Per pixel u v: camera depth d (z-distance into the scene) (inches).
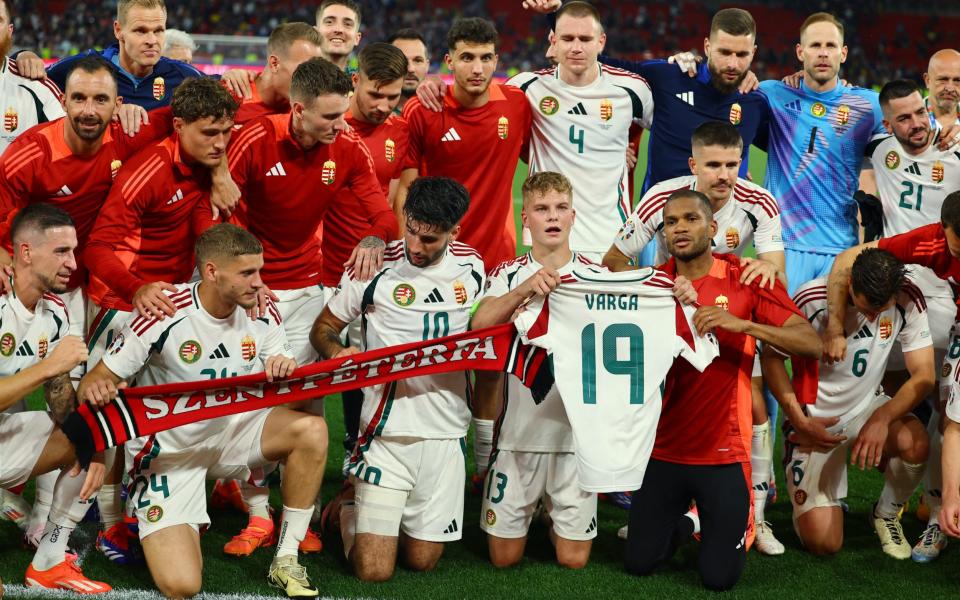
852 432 203.5
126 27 244.8
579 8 235.6
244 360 174.6
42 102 224.7
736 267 186.2
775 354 195.5
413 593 173.5
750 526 186.2
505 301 173.2
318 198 203.3
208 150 180.4
